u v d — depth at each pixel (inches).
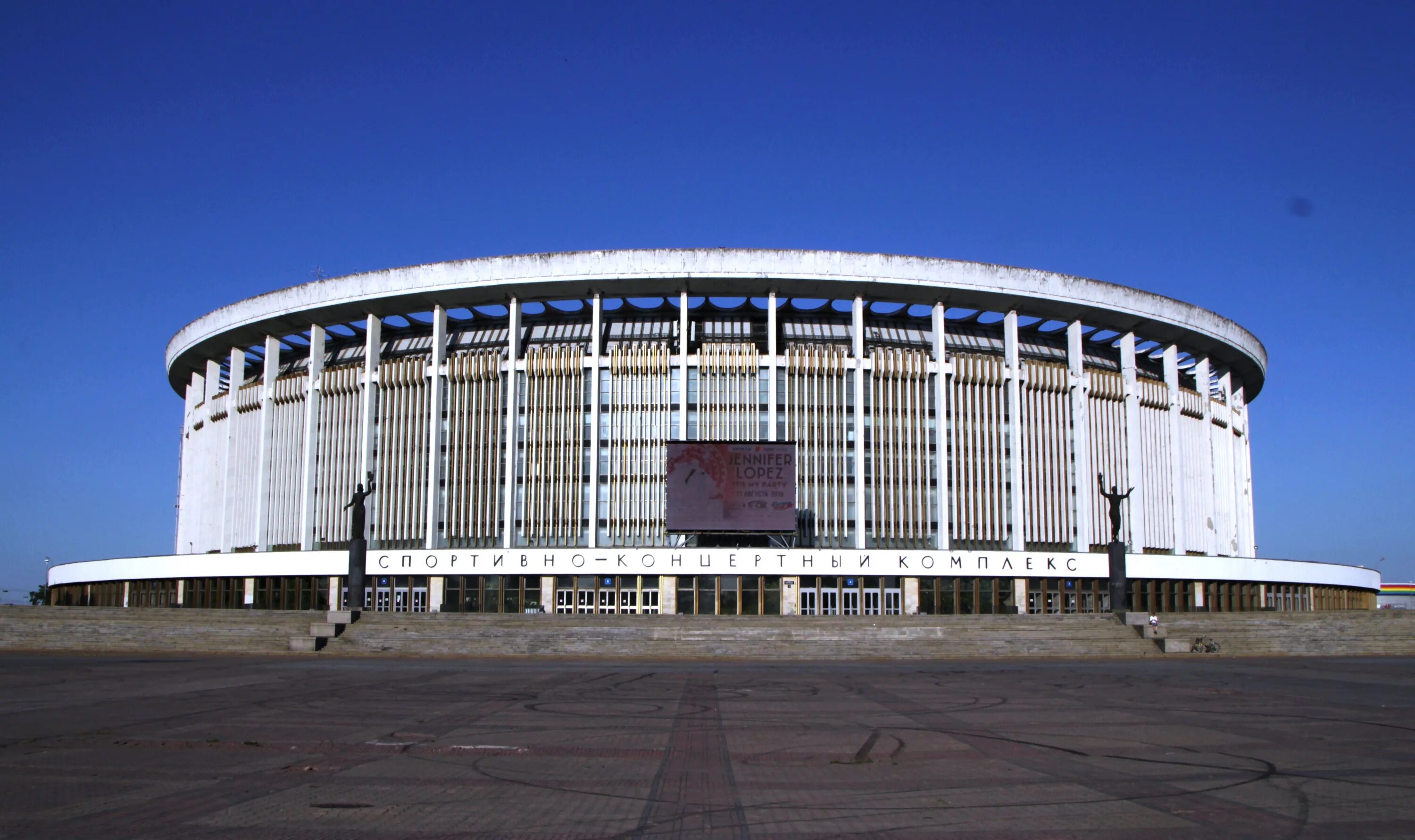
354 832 399.5
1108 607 2267.5
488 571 2130.9
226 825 409.1
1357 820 423.8
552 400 2359.7
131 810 435.2
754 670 1315.2
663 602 2091.5
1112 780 514.3
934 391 2411.4
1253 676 1235.2
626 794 474.6
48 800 455.8
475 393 2394.2
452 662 1459.2
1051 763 565.6
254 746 618.5
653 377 2347.4
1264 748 624.1
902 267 2306.8
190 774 522.6
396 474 2407.7
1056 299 2400.3
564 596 2112.5
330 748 611.8
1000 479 2404.0
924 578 2154.3
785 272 2274.9
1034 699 924.0
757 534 2161.7
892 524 2319.1
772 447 2170.3
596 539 2272.4
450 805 449.4
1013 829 408.2
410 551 2161.7
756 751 605.3
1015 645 1651.1
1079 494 2460.6
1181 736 675.4
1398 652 1807.3
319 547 2455.7
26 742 637.3
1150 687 1068.5
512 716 776.9
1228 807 450.0
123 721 740.7
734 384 2341.3
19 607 1908.2
